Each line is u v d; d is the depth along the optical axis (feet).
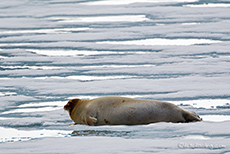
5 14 321.32
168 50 206.90
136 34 240.94
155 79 160.15
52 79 165.68
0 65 189.98
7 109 129.18
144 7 325.42
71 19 297.12
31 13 322.96
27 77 171.01
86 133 99.86
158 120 103.50
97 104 108.37
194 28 247.70
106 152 83.46
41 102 136.56
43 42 233.35
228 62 181.47
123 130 100.07
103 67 182.70
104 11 319.06
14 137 100.99
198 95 137.49
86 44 223.10
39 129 107.34
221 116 112.98
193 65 179.32
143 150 84.12
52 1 375.25
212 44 213.87
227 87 145.48
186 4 329.93
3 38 243.19
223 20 266.16
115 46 217.56
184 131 96.73
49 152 85.20
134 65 184.96
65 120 114.93
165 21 272.51
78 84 156.87
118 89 148.25
